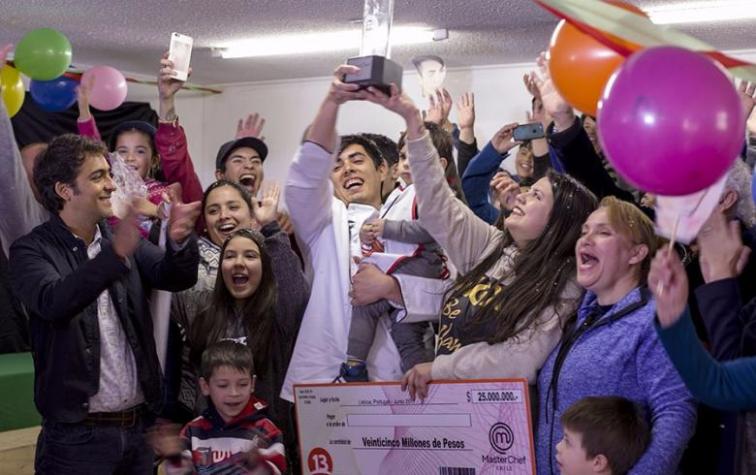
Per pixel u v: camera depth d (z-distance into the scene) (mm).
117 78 4547
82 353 2361
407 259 2586
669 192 1410
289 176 2496
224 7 5648
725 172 1408
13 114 4371
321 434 2188
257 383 2686
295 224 2621
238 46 6930
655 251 1994
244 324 2734
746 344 1813
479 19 5840
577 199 2191
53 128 7332
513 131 3602
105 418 2414
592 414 1827
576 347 1990
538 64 2559
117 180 2529
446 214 2359
